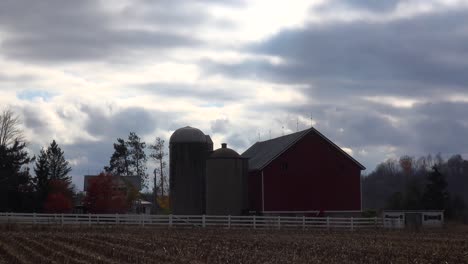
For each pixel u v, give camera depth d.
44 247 32.12
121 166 117.62
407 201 72.94
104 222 50.69
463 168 136.62
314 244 34.50
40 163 80.06
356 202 57.69
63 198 71.06
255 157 62.91
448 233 45.78
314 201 56.91
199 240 36.78
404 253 29.20
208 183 55.69
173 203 57.34
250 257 27.19
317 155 57.44
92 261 26.38
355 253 29.27
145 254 28.28
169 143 58.84
